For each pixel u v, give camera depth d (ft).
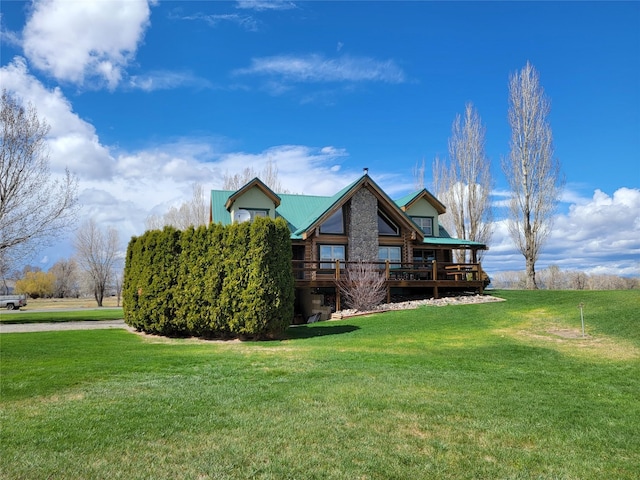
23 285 263.29
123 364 31.96
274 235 51.03
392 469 14.42
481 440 17.22
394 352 37.65
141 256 57.82
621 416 20.38
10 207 88.43
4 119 87.15
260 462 14.82
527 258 111.24
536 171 110.93
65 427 18.01
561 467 14.92
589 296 65.46
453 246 95.04
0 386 24.75
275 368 30.73
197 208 156.15
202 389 24.53
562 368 31.12
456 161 125.90
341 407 21.07
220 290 50.85
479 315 59.21
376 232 87.61
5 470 13.96
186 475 13.79
